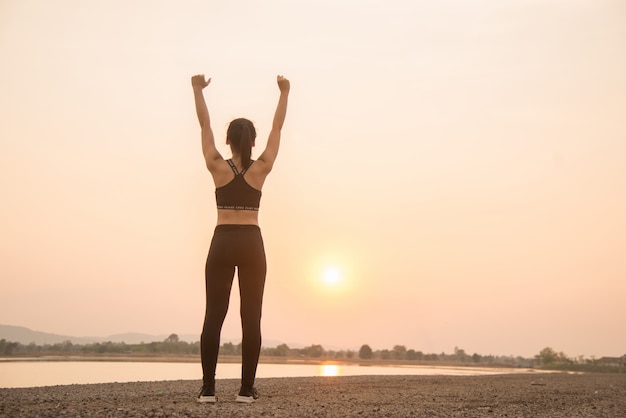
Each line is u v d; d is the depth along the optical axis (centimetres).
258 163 582
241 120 593
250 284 573
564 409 746
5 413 474
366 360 14438
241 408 530
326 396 805
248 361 584
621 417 662
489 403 802
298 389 965
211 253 570
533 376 2423
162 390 873
